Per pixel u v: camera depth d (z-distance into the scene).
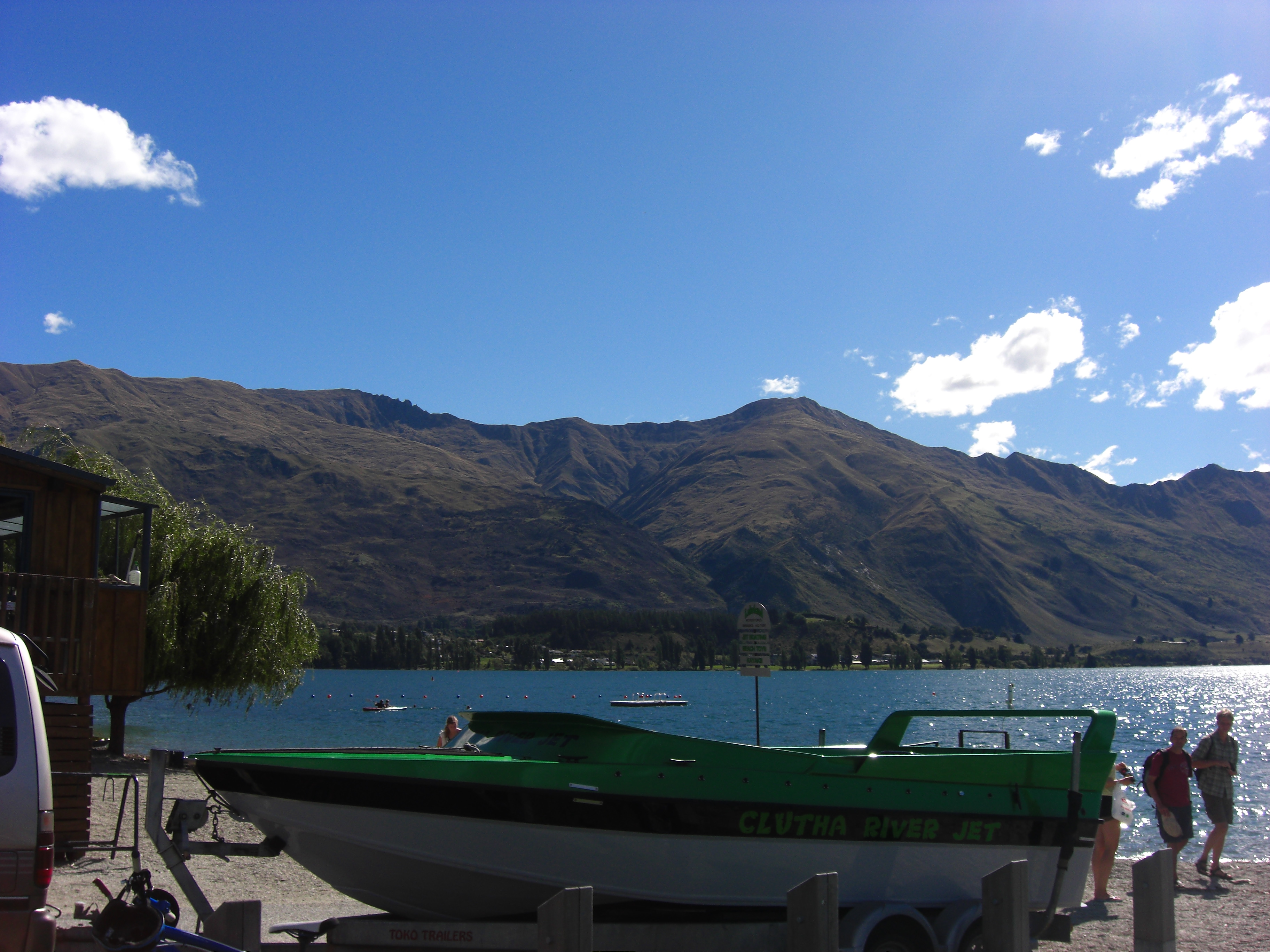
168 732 48.25
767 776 7.39
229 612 28.75
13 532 16.89
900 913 7.36
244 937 6.23
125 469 29.86
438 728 64.38
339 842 6.96
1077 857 8.75
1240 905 12.40
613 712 108.88
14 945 5.88
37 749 6.20
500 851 6.93
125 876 11.95
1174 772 13.95
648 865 7.10
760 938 7.18
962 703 127.50
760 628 13.93
